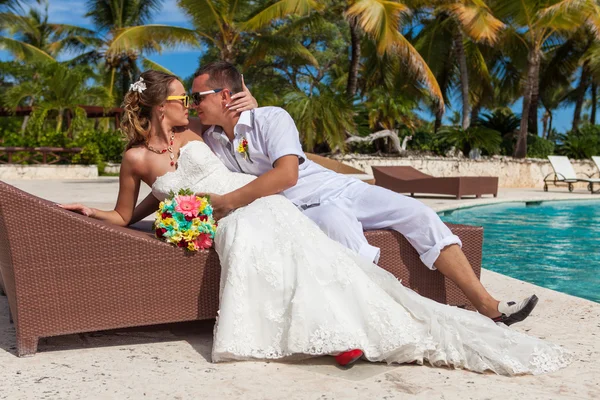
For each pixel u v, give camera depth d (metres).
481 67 24.81
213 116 2.78
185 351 2.49
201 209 2.51
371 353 2.29
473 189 12.60
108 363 2.33
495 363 2.26
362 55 23.19
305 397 1.99
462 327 2.38
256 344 2.35
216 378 2.16
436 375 2.23
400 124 22.95
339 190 2.88
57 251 2.35
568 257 5.89
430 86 18.45
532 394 2.04
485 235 7.44
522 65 24.92
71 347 2.54
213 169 2.70
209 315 2.55
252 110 2.78
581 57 25.36
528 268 5.31
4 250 2.39
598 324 2.91
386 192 2.82
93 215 2.71
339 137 16.88
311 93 17.14
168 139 2.74
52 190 12.77
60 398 1.95
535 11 20.09
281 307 2.35
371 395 2.01
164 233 2.49
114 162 23.08
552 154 23.16
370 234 2.73
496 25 18.86
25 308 2.34
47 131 21.88
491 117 23.80
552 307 3.22
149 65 29.62
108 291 2.42
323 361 2.37
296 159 2.70
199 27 18.03
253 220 2.46
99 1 29.80
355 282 2.36
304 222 2.47
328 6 19.30
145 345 2.57
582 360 2.40
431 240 2.70
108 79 29.94
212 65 2.79
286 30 20.08
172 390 2.04
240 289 2.35
